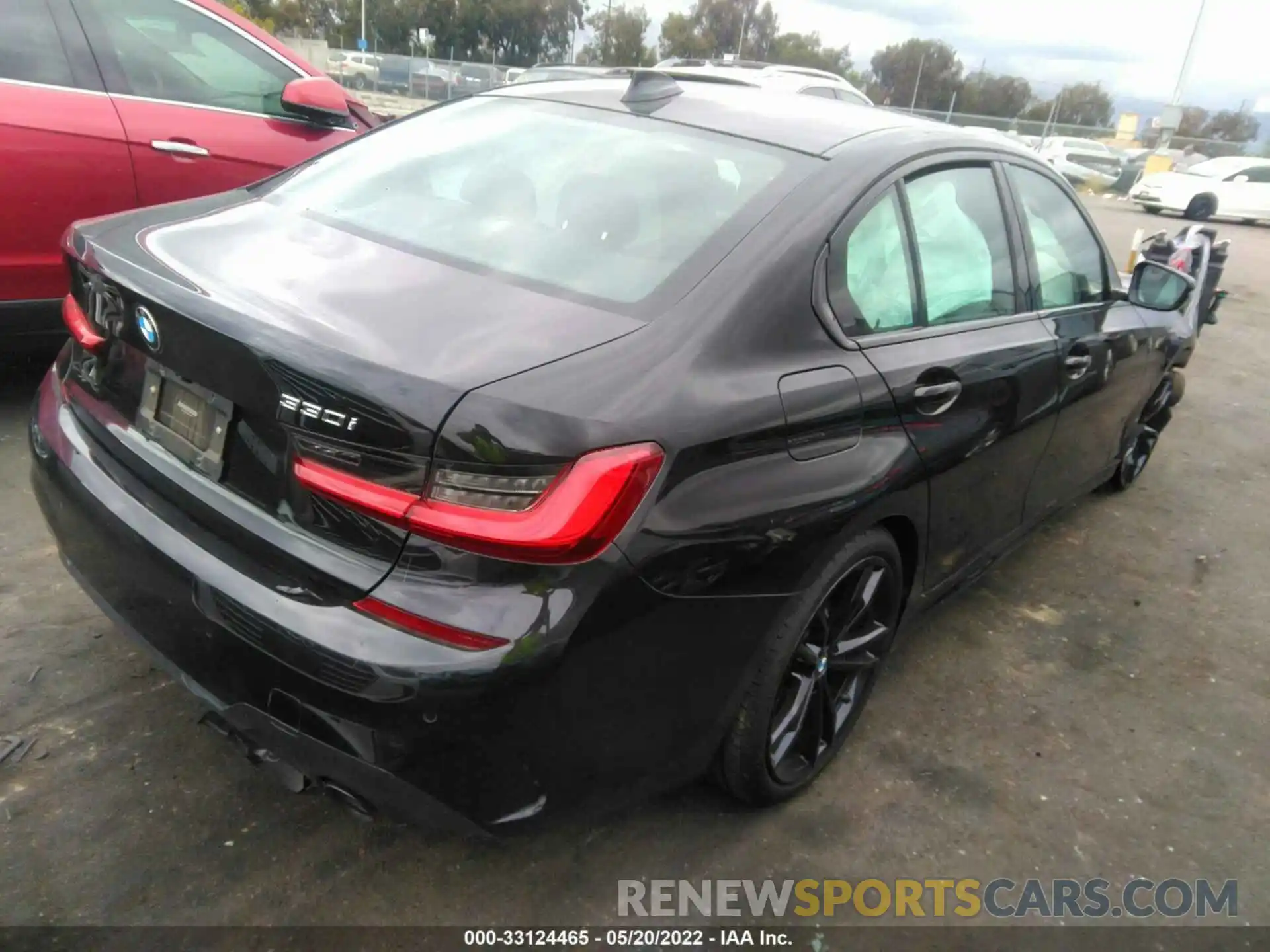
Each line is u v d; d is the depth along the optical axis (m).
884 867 2.35
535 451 1.58
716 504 1.82
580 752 1.78
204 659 1.86
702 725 2.03
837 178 2.30
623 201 2.25
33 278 3.82
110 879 2.05
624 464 1.65
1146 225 18.12
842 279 2.21
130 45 4.02
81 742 2.41
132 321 2.00
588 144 2.49
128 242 2.17
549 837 2.31
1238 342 9.02
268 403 1.74
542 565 1.62
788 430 1.97
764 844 2.37
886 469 2.24
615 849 2.30
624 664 1.75
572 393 1.67
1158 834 2.58
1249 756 2.95
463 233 2.22
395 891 2.11
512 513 1.59
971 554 3.02
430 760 1.67
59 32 3.82
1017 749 2.85
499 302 1.92
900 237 2.43
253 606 1.74
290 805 2.30
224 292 1.87
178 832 2.19
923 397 2.36
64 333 4.00
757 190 2.24
